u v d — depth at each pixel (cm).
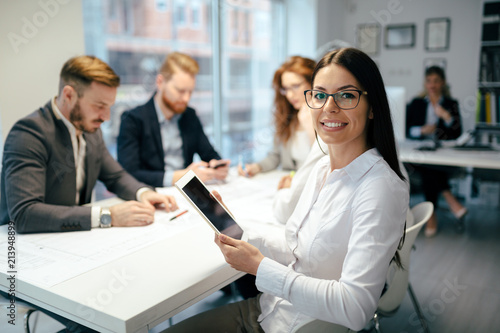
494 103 425
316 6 462
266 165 254
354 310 88
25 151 150
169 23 349
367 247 91
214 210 114
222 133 415
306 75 224
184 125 268
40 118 157
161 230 148
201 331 118
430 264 291
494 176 380
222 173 222
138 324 93
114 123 313
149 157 248
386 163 102
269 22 462
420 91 496
